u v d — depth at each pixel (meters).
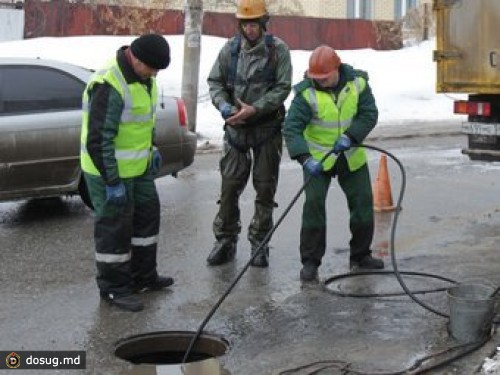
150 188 5.87
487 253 6.90
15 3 23.77
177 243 7.41
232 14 26.06
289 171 11.34
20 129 8.07
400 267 6.52
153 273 5.98
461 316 4.80
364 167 6.28
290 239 7.51
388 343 4.84
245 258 6.85
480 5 7.47
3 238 7.73
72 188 8.45
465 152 7.98
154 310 5.58
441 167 11.95
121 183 5.48
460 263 6.59
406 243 7.33
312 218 6.13
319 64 5.88
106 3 25.14
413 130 16.61
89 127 5.40
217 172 11.62
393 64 24.31
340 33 27.42
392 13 33.25
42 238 7.71
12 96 8.16
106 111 5.38
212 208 8.99
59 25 24.11
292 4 29.08
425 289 5.90
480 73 7.55
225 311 5.54
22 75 8.24
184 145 9.05
